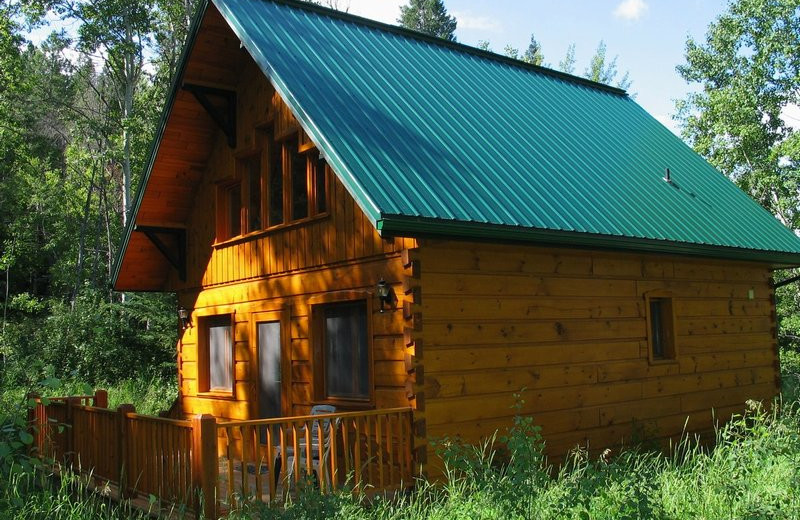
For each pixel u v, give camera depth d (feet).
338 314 33.55
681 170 45.96
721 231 39.75
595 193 35.99
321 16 41.16
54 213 114.73
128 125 86.94
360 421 30.42
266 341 38.29
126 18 88.63
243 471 23.88
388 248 30.14
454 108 37.22
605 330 35.53
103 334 72.28
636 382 36.60
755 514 20.83
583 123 45.50
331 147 27.89
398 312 29.48
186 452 24.32
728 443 34.14
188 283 45.96
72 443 32.60
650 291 38.11
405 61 40.78
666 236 35.47
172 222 45.88
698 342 40.65
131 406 28.40
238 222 42.32
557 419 32.73
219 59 39.24
